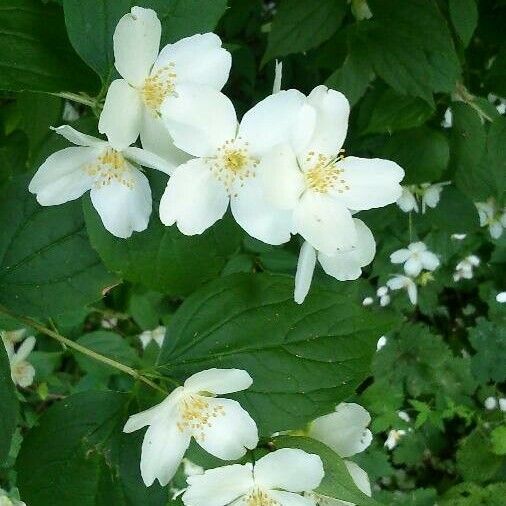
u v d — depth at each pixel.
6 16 0.18
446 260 0.50
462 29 0.29
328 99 0.19
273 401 0.19
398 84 0.28
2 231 0.19
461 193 0.39
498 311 0.53
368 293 0.52
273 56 0.30
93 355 0.20
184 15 0.18
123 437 0.20
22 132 0.28
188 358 0.20
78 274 0.20
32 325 0.20
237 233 0.20
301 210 0.19
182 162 0.19
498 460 0.52
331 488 0.19
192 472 0.40
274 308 0.20
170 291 0.20
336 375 0.19
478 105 0.32
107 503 0.19
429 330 0.55
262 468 0.19
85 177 0.19
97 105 0.19
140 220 0.19
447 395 0.53
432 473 0.57
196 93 0.18
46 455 0.19
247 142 0.19
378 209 0.38
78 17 0.18
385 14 0.28
